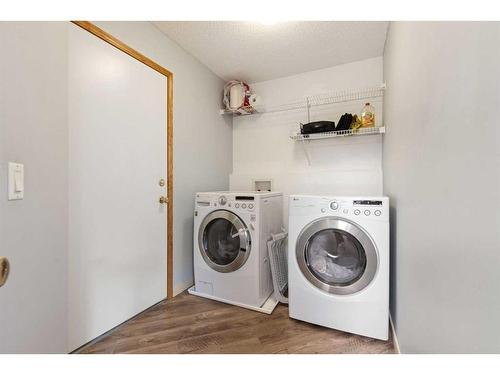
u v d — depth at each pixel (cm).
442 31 72
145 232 171
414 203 103
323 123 218
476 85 54
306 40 197
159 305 182
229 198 188
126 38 156
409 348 110
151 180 176
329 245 159
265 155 275
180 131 205
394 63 151
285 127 265
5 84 62
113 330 149
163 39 187
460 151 62
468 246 58
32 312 70
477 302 54
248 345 138
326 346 136
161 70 184
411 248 107
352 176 232
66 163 84
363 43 201
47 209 76
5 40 62
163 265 187
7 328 62
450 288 68
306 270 158
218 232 202
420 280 94
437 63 76
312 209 156
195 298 195
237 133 290
